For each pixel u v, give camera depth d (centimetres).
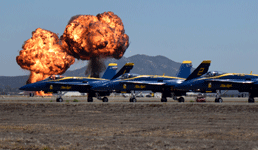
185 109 16238
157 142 7788
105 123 11356
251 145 7406
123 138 8306
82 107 17462
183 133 9075
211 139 8181
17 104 18812
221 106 16850
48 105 18375
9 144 7550
